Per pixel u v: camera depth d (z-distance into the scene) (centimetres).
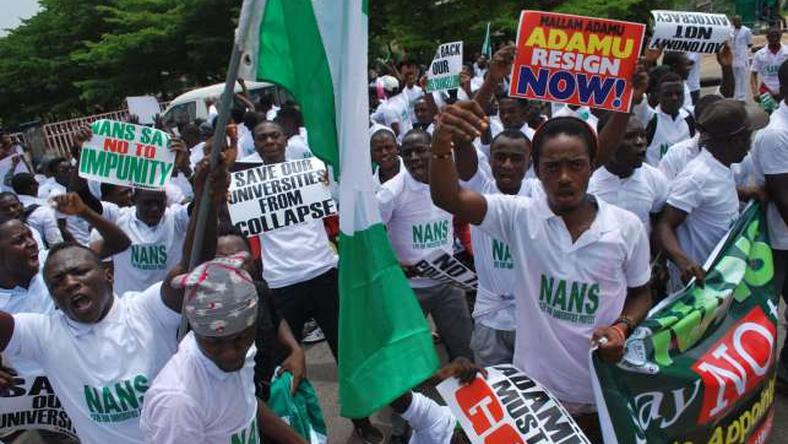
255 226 450
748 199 383
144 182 389
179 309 256
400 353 249
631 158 364
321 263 449
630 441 257
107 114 2186
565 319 261
